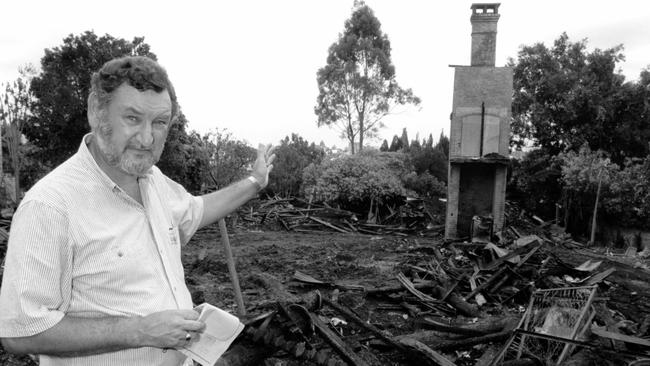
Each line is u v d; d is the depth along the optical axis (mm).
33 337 1543
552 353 5020
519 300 8383
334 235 17000
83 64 22422
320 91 37625
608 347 4680
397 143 49281
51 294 1594
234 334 1879
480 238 13172
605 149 28234
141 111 1739
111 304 1714
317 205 22141
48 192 1636
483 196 15375
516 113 29500
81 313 1692
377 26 38719
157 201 1999
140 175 1819
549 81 27812
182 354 1963
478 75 14375
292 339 3258
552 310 5605
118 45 23359
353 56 37750
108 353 1743
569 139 27500
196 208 2320
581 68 28719
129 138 1743
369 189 21031
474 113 14391
